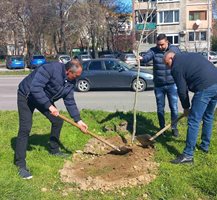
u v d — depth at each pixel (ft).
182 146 22.41
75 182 18.02
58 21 168.76
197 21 197.47
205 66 19.53
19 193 16.44
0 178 17.29
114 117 30.48
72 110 20.29
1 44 157.58
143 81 57.57
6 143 24.02
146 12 28.53
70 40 188.85
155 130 26.40
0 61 190.70
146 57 24.31
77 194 17.02
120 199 16.51
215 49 199.62
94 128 27.66
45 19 161.89
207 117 21.12
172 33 206.08
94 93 56.59
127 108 40.88
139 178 17.94
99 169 19.58
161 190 16.98
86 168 19.80
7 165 19.61
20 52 176.55
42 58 137.18
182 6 203.10
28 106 19.19
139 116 30.25
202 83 19.40
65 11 168.86
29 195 16.47
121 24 197.77
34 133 26.61
